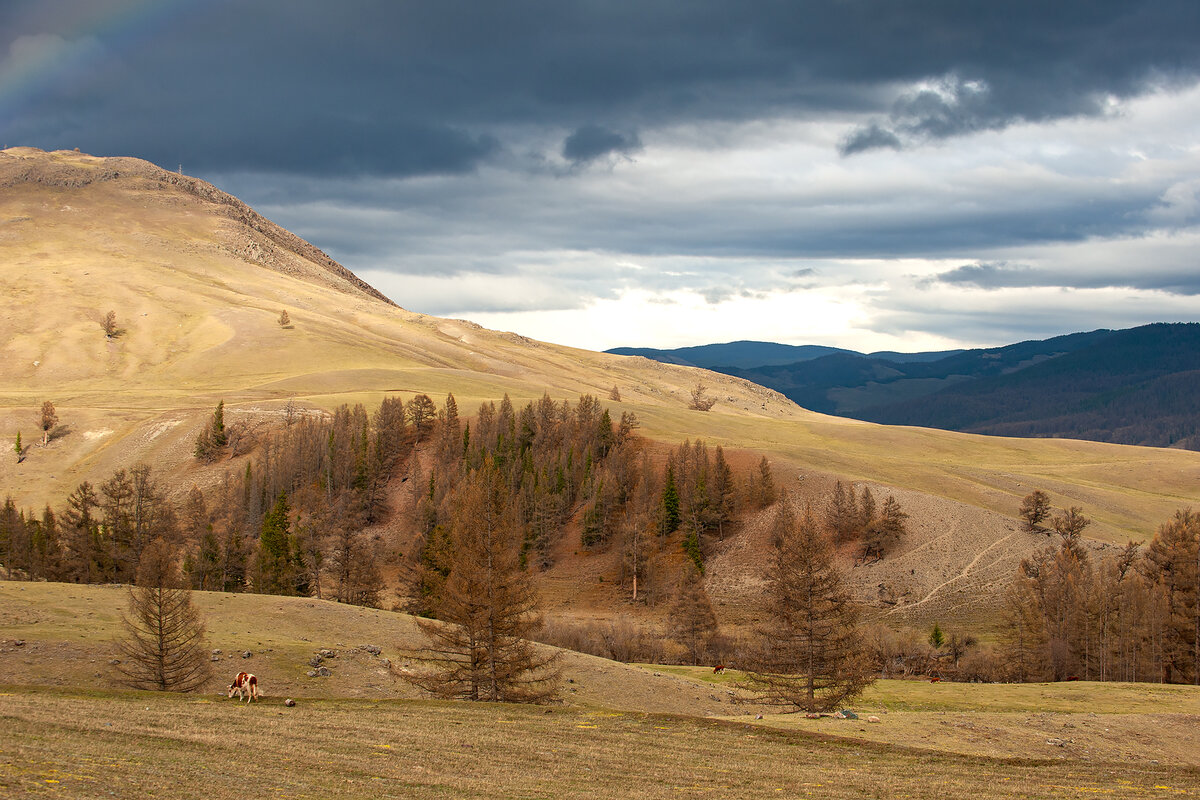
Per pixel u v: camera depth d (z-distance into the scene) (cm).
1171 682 11138
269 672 6600
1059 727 5756
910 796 3806
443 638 6450
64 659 6081
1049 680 11281
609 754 4272
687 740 4691
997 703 7875
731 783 3869
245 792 3103
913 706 7625
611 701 7219
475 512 6706
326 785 3319
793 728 5206
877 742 4853
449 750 4100
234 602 8619
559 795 3491
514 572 6550
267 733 4112
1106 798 3966
